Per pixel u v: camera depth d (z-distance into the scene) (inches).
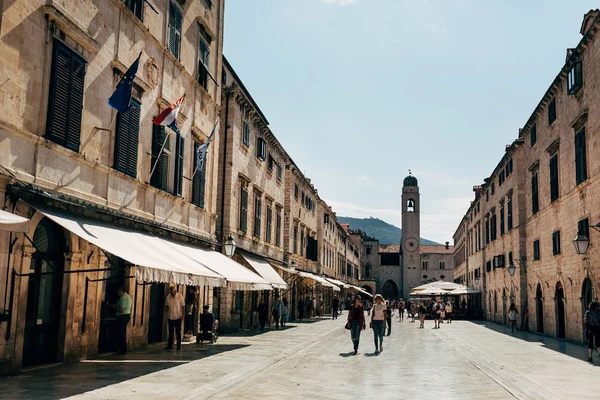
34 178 446.0
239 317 1135.6
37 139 448.5
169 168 741.3
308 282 1898.4
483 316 2055.9
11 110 422.0
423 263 4416.8
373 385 467.2
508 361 675.4
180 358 589.6
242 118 1138.0
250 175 1208.8
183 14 780.6
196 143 834.2
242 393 413.1
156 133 685.3
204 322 786.2
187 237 770.8
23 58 435.5
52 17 465.1
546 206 1149.1
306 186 1923.0
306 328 1261.1
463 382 496.4
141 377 447.5
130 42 618.8
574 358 714.8
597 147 838.5
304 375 521.3
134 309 644.1
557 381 506.3
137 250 484.1
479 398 415.2
